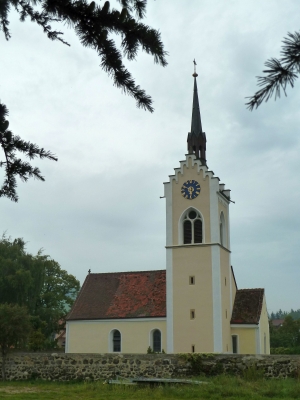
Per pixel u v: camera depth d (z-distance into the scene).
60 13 9.06
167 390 27.41
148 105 9.26
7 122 10.21
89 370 36.62
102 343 53.62
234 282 56.16
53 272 81.25
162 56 8.88
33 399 24.88
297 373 32.97
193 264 52.22
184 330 50.62
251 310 53.25
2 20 9.66
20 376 37.50
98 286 58.44
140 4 9.09
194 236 53.44
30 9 9.37
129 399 25.17
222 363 34.94
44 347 67.00
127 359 36.38
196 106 60.19
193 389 27.73
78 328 54.91
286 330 122.88
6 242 71.94
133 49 8.97
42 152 10.59
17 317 38.59
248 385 28.94
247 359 34.47
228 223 57.16
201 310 50.62
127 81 9.15
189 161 55.19
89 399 25.20
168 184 55.53
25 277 65.12
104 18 8.85
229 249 55.94
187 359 35.56
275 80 6.58
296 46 6.41
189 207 54.06
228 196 57.81
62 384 35.00
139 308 53.97
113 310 54.78
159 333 52.34
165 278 56.72
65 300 80.56
